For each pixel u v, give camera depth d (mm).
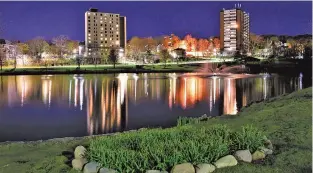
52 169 9398
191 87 58656
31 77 88000
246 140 9789
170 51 171750
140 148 9680
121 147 9656
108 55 157250
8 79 81125
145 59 156500
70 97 47125
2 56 131750
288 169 8508
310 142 10875
